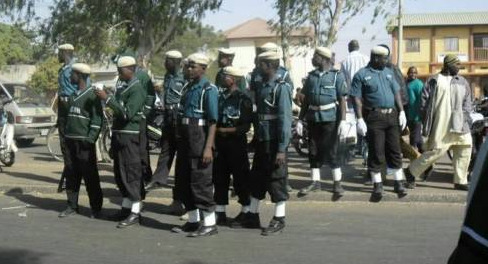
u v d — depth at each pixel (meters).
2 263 6.30
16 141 19.33
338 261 6.29
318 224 8.05
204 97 7.25
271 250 6.76
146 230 7.84
